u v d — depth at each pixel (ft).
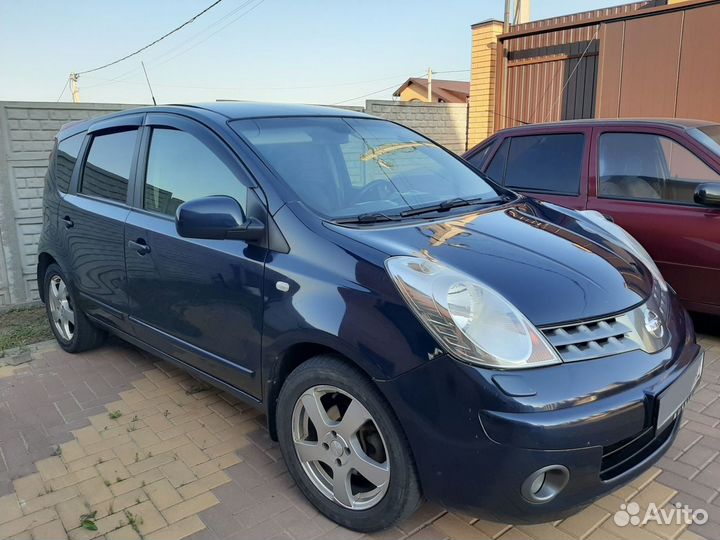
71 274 13.62
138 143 11.82
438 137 37.99
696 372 8.03
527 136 17.34
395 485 7.32
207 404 12.00
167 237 10.35
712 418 10.85
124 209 11.79
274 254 8.56
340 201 9.35
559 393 6.48
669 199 14.42
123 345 15.42
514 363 6.56
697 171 14.06
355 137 11.18
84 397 12.41
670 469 9.35
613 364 6.95
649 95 27.22
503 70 34.86
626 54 27.71
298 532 8.13
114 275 12.03
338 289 7.66
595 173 15.62
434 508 8.56
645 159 14.97
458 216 9.59
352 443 7.79
